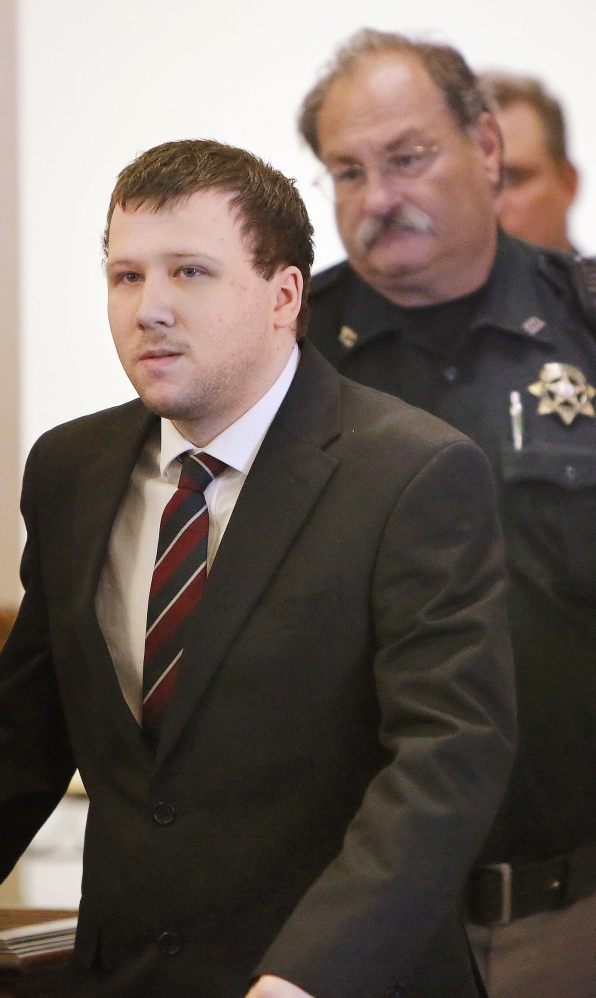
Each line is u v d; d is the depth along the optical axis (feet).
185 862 14.84
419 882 13.03
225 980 14.58
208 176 14.83
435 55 22.88
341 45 24.29
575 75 29.30
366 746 15.05
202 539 15.87
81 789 31.24
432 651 14.29
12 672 17.69
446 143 22.44
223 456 15.96
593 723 22.31
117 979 15.24
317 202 30.71
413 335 23.88
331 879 13.26
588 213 29.37
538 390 23.17
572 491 22.39
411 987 14.98
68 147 31.94
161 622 15.62
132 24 31.60
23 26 31.86
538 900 21.65
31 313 32.17
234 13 31.17
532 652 22.08
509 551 22.43
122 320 15.06
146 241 14.69
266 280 15.30
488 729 13.76
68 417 32.19
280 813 14.78
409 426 15.65
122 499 16.81
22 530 32.42
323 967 12.60
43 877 29.25
